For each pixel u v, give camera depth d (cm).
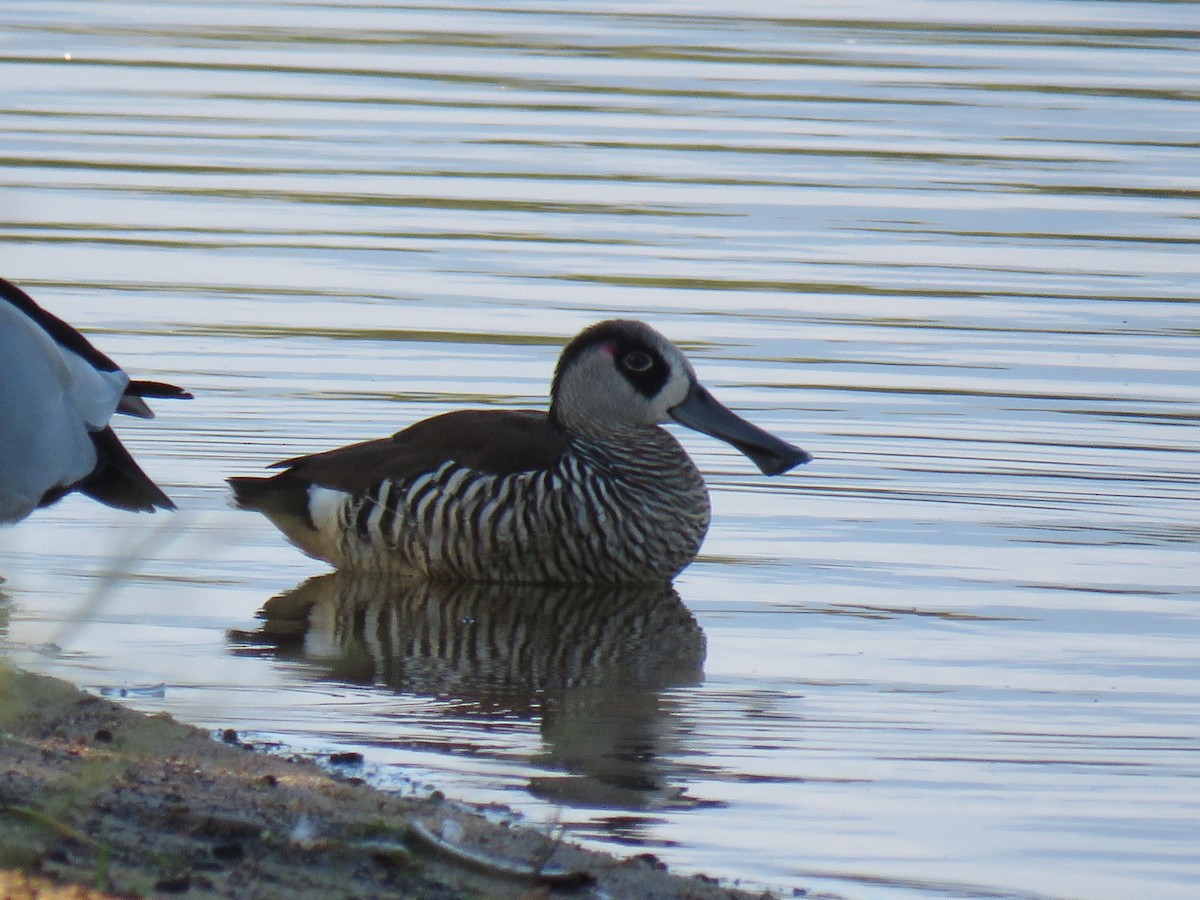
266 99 2816
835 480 1578
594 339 1433
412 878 777
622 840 898
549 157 2558
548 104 2827
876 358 1850
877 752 1042
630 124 2723
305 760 972
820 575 1388
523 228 2255
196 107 2759
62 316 1897
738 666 1201
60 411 1247
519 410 1517
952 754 1043
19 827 767
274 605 1328
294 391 1730
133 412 1369
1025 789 991
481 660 1210
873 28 3331
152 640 1213
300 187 2406
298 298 1989
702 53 3133
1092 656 1216
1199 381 1797
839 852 898
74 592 1284
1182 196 2433
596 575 1402
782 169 2522
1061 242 2244
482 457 1419
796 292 2050
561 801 946
